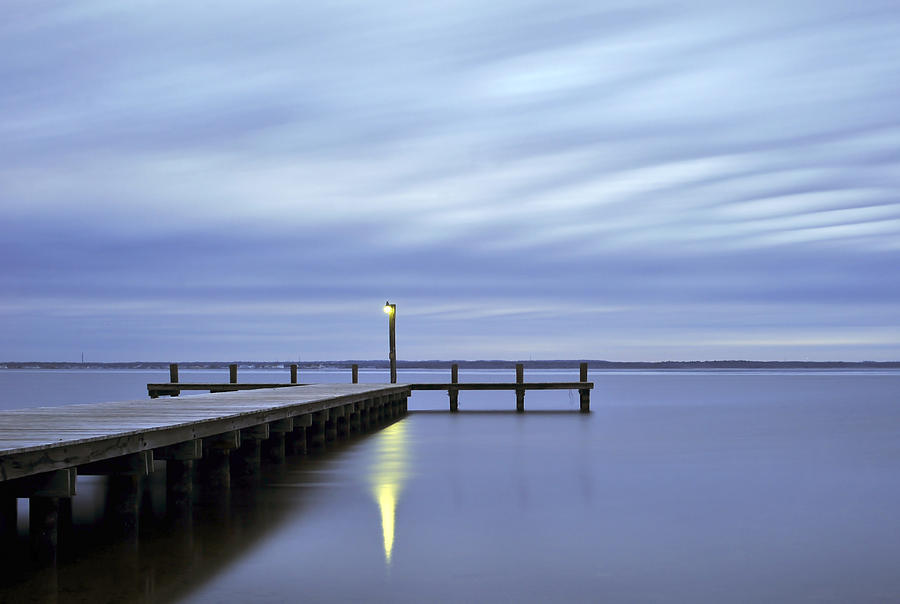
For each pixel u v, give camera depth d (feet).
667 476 56.03
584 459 65.46
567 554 34.27
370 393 89.66
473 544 35.88
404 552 34.45
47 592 28.76
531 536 37.55
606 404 151.43
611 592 29.09
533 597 28.53
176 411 50.11
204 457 51.65
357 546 35.53
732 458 66.39
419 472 57.62
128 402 60.54
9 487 31.65
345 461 63.93
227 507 44.21
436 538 36.96
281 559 33.24
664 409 133.90
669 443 77.97
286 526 39.40
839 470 59.57
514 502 45.93
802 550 35.09
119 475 36.81
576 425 99.50
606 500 46.62
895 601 28.32
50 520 31.89
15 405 160.15
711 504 45.57
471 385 124.98
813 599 28.48
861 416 116.98
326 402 70.08
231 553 34.19
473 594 28.78
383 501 46.14
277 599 28.07
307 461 63.93
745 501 46.52
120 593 28.68
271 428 59.16
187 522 40.40
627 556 33.96
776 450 72.28
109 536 37.52
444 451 70.90
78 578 30.48
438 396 201.98
